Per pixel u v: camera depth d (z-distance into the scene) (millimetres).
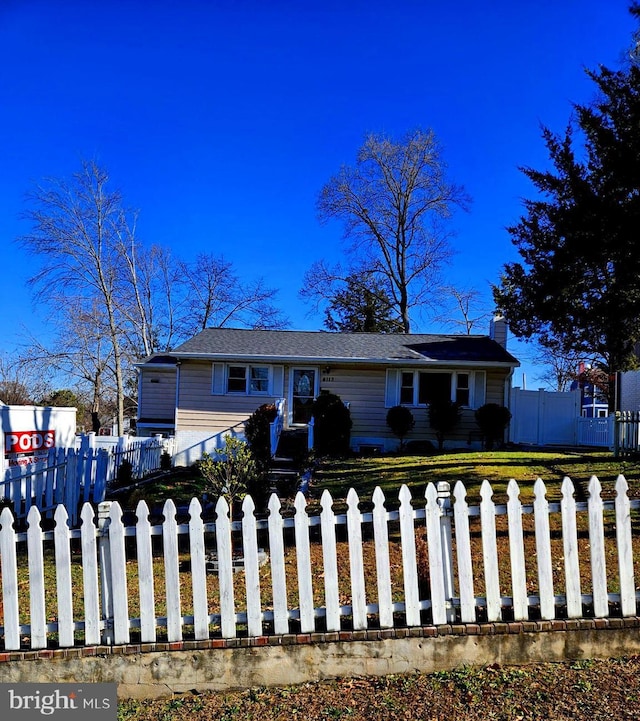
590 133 12711
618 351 15883
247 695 4156
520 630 4250
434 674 4195
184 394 20938
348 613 4371
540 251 14328
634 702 3682
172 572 4309
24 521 9383
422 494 9484
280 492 10453
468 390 20422
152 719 3938
